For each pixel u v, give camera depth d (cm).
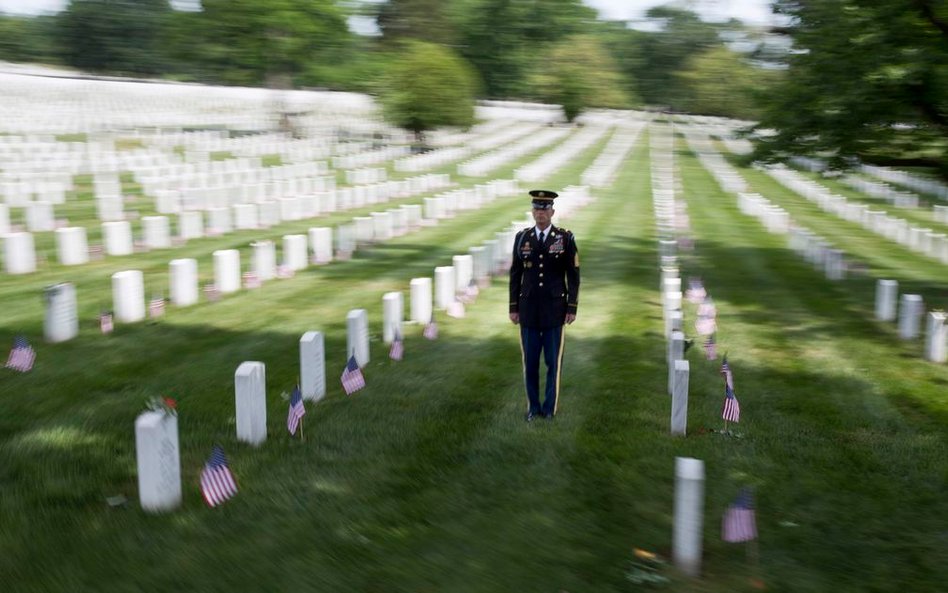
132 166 3722
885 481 774
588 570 599
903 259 2250
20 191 2648
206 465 675
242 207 2327
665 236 2559
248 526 642
